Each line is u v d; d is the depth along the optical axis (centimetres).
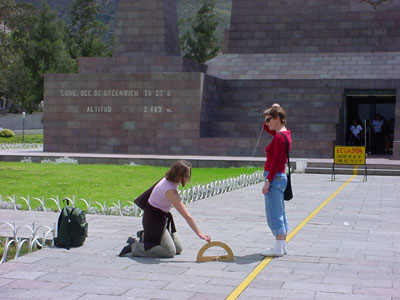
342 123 3600
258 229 1184
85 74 3509
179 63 3631
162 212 910
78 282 773
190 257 920
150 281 779
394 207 1555
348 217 1365
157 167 2784
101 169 2634
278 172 917
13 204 1480
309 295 719
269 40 4019
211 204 1591
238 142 3266
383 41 3828
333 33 3906
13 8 10475
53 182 2073
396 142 3030
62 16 17612
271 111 942
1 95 9075
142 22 3722
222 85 3769
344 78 3684
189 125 3350
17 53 8994
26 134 6562
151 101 3409
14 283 767
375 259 910
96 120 3497
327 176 2573
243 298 706
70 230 976
